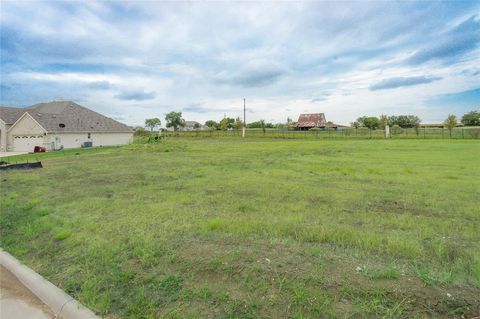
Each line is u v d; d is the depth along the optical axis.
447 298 2.19
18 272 2.96
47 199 5.91
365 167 10.15
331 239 3.47
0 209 5.23
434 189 6.51
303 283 2.42
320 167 10.20
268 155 15.12
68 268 2.95
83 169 10.77
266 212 4.72
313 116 65.81
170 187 6.97
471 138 29.92
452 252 3.09
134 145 23.72
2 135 28.77
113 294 2.45
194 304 2.26
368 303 2.14
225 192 6.31
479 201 5.41
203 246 3.27
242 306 2.19
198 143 27.64
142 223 4.20
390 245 3.25
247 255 2.98
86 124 31.16
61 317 2.30
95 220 4.41
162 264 2.90
